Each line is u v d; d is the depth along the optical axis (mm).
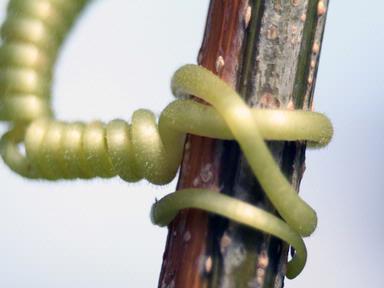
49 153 117
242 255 111
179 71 112
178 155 114
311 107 114
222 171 111
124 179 117
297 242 111
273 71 112
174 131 113
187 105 111
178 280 112
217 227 111
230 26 113
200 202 110
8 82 119
